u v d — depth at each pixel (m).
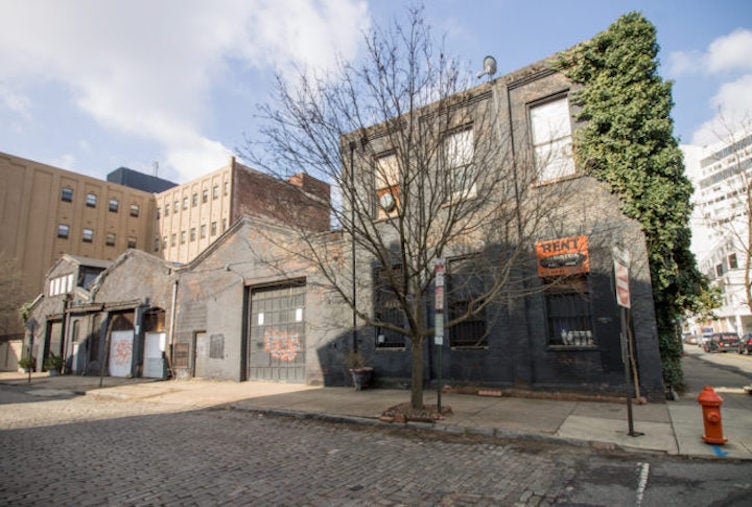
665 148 10.17
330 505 4.56
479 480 5.21
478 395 11.22
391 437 7.65
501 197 11.25
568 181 11.01
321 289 15.07
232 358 17.45
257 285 17.28
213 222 48.66
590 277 10.48
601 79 10.78
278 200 10.18
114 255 54.19
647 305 9.75
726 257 40.19
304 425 9.02
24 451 7.24
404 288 8.91
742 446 6.00
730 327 51.16
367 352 13.77
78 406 13.07
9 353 34.25
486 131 10.82
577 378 10.34
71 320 27.47
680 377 10.61
